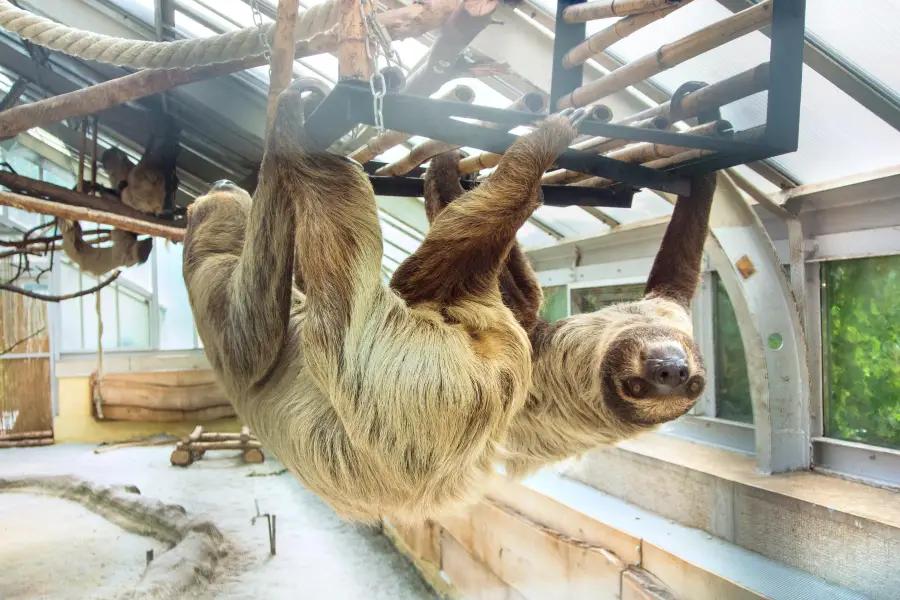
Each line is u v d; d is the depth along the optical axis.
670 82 3.77
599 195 2.88
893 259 4.14
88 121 9.27
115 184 8.77
